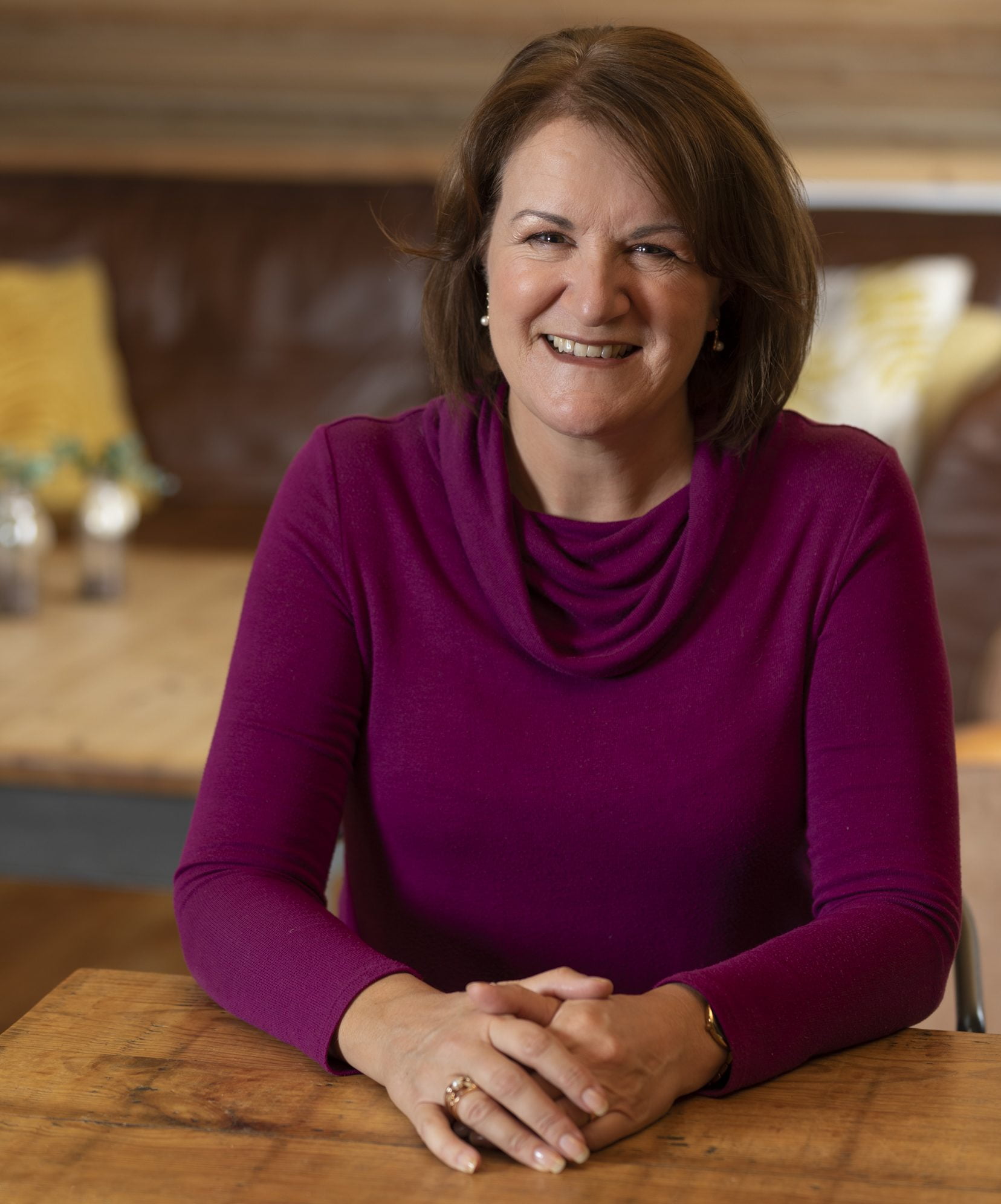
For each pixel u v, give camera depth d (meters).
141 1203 1.10
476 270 1.66
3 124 5.62
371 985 1.34
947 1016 2.11
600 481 1.63
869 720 1.56
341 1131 1.21
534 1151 1.16
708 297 1.56
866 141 5.32
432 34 5.41
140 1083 1.28
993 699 3.09
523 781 1.57
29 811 2.50
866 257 4.86
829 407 4.53
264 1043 1.36
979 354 4.39
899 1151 1.18
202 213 5.11
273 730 1.59
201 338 5.03
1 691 2.80
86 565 3.46
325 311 4.98
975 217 4.90
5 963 3.57
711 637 1.59
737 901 1.60
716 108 1.50
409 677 1.61
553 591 1.60
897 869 1.50
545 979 1.31
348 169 5.49
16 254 5.11
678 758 1.56
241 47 5.49
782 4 5.24
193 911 1.50
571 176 1.49
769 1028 1.31
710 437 1.63
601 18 5.34
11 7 5.52
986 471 3.81
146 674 2.91
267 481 4.97
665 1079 1.25
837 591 1.59
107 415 4.93
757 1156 1.17
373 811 1.65
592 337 1.51
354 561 1.64
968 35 5.17
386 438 1.72
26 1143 1.17
